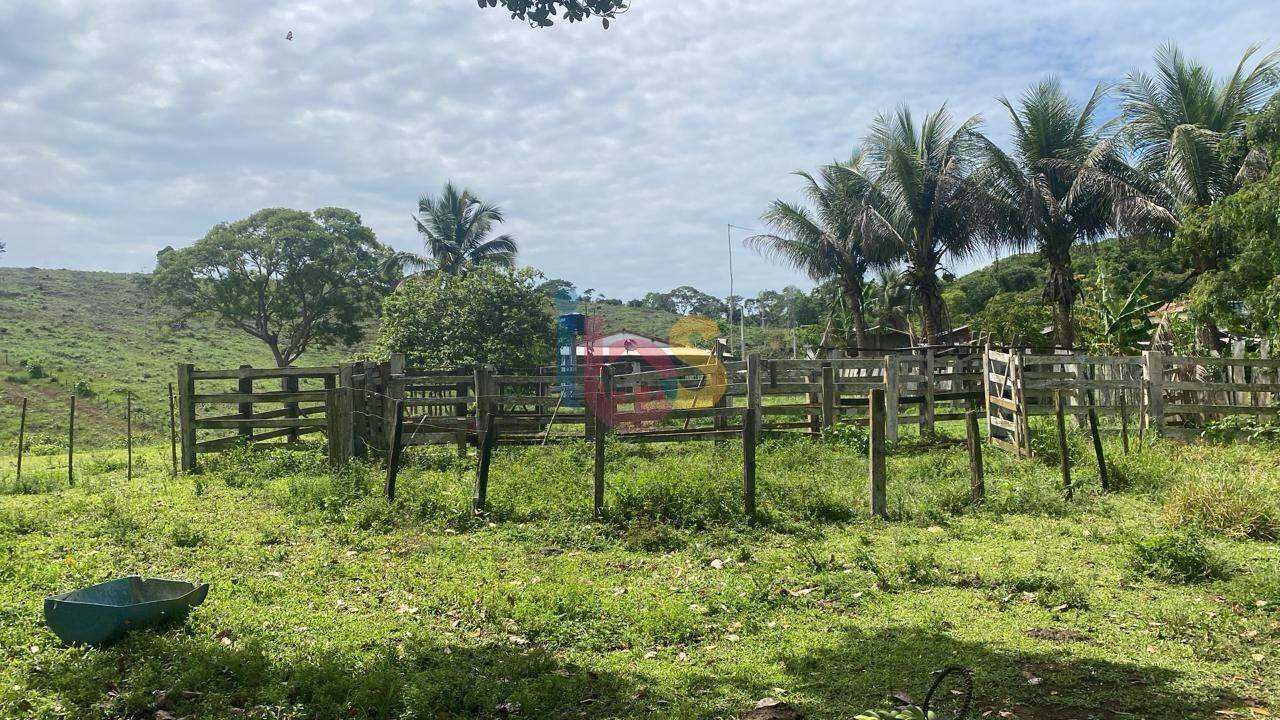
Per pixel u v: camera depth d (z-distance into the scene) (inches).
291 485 476.1
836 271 1557.6
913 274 1417.3
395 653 223.5
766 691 201.2
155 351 2428.6
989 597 273.6
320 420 586.6
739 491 413.4
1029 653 222.4
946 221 1378.0
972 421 426.0
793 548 345.7
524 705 192.7
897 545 346.3
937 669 212.4
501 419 675.4
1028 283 2479.1
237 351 2623.0
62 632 228.1
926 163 1389.0
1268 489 390.6
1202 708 187.2
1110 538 342.6
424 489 455.8
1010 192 1252.5
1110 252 1782.7
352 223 2341.3
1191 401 666.8
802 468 534.0
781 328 3528.5
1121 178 1175.6
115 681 204.4
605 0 322.0
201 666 210.1
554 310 1438.2
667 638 239.9
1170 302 1053.8
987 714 185.0
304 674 206.1
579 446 611.8
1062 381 608.4
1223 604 263.0
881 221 1360.7
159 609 239.3
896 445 621.3
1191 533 312.5
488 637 243.4
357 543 362.6
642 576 310.5
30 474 605.3
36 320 2571.4
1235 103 1121.4
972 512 408.2
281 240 2170.3
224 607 265.6
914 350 927.7
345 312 2287.2
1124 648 226.5
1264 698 191.5
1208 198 1050.1
